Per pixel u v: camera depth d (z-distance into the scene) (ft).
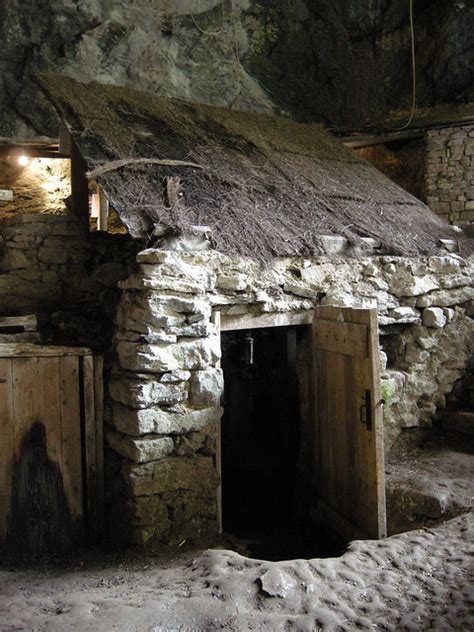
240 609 9.01
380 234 17.31
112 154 15.71
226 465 22.36
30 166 32.40
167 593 9.77
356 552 10.89
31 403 13.01
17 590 10.82
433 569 10.20
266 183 17.67
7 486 12.89
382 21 26.66
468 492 13.92
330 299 15.19
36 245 16.81
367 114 28.07
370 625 8.61
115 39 25.86
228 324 13.93
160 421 12.61
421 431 17.52
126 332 13.00
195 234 13.50
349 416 13.34
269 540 15.46
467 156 24.77
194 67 27.71
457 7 24.59
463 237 19.72
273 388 21.43
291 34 27.84
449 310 17.78
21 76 25.35
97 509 13.70
